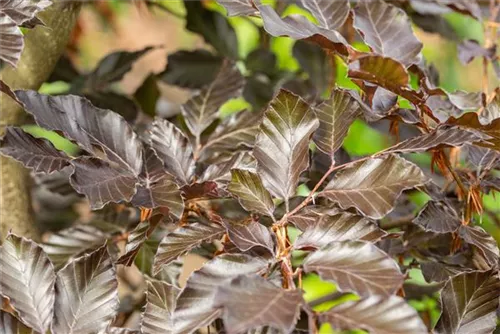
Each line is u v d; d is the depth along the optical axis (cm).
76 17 144
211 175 132
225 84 148
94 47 270
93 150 128
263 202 125
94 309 123
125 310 150
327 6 136
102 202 121
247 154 131
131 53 161
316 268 116
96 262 124
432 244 141
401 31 134
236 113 144
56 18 141
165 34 308
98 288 123
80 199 166
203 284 117
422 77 133
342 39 129
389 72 123
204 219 134
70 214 171
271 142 125
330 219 121
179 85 167
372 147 211
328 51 130
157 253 124
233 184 125
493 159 133
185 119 145
